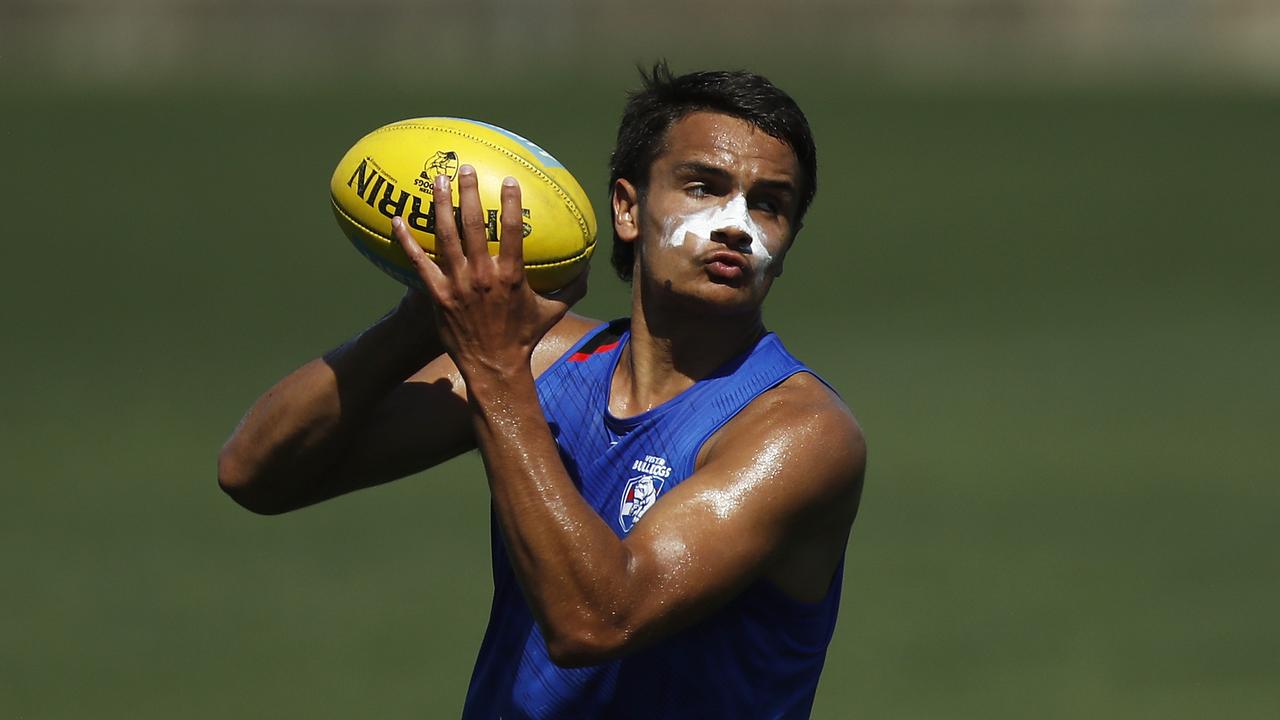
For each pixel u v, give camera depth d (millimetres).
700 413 12445
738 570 11562
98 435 50031
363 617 33656
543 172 13016
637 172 13102
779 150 12594
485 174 12781
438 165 12773
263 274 81625
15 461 47062
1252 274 83500
